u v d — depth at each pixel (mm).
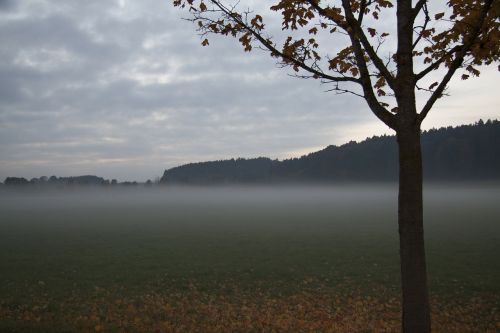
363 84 5719
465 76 6750
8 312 13547
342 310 14305
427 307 5117
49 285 18094
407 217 5188
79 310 13992
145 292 16953
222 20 6297
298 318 13219
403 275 5203
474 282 18078
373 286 17844
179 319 12812
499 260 23219
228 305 14938
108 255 26609
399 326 12273
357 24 5637
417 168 5223
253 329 11719
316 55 6477
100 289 17375
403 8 5426
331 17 5773
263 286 18141
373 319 13180
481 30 5570
